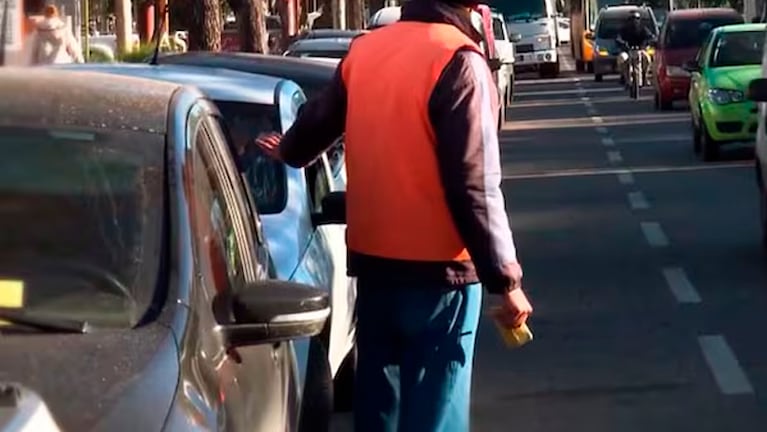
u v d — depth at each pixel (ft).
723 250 47.78
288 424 17.34
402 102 18.02
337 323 25.99
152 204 15.03
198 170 16.11
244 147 25.62
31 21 66.59
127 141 15.69
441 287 18.30
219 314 14.82
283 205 24.73
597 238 51.13
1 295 14.07
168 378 12.78
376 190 18.26
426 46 18.02
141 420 12.03
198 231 15.11
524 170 74.02
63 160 15.47
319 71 34.42
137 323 13.82
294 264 22.90
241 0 81.61
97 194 15.17
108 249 14.64
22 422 10.61
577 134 94.73
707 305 39.17
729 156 78.23
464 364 18.65
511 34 170.09
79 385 12.37
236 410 13.96
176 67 28.14
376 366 18.83
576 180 69.00
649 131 95.35
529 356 33.91
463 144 17.63
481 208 17.63
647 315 38.11
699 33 113.09
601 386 31.07
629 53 130.41
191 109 16.96
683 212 57.06
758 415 28.73
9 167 15.43
